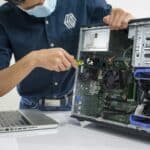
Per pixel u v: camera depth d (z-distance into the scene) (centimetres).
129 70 82
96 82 92
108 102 87
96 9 125
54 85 120
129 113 80
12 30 119
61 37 121
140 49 79
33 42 120
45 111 117
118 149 67
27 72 102
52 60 94
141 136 78
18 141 72
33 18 119
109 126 83
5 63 115
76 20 123
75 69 104
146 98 77
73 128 87
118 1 197
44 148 67
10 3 112
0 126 80
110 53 89
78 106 96
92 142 72
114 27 87
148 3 200
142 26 80
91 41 95
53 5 111
